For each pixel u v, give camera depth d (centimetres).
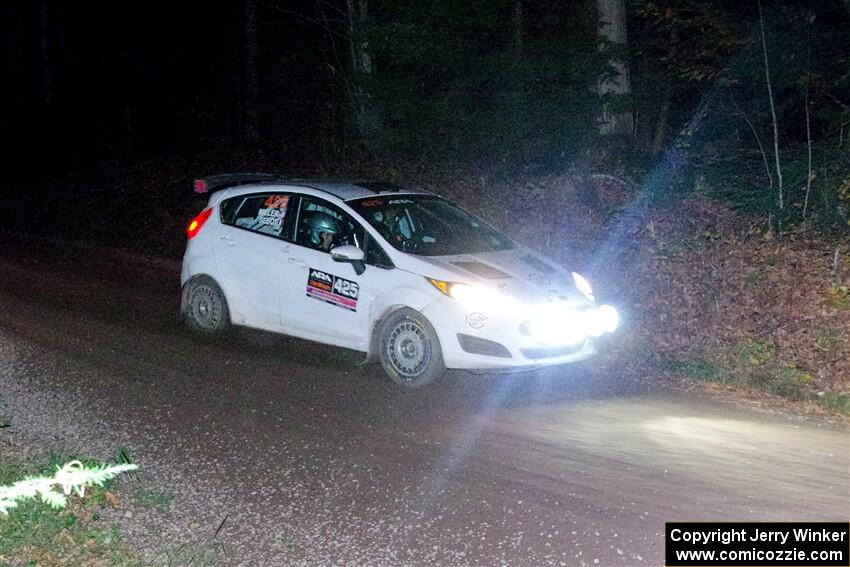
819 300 1073
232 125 2519
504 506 614
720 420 809
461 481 655
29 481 446
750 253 1205
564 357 873
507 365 844
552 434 756
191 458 694
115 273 1428
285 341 1028
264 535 574
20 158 2617
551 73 1566
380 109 1750
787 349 1002
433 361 862
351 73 1769
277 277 971
